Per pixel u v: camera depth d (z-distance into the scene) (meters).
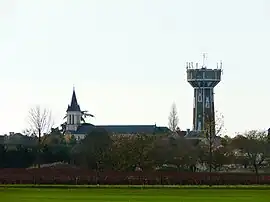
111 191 167.25
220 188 181.00
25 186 186.38
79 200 137.25
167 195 153.12
